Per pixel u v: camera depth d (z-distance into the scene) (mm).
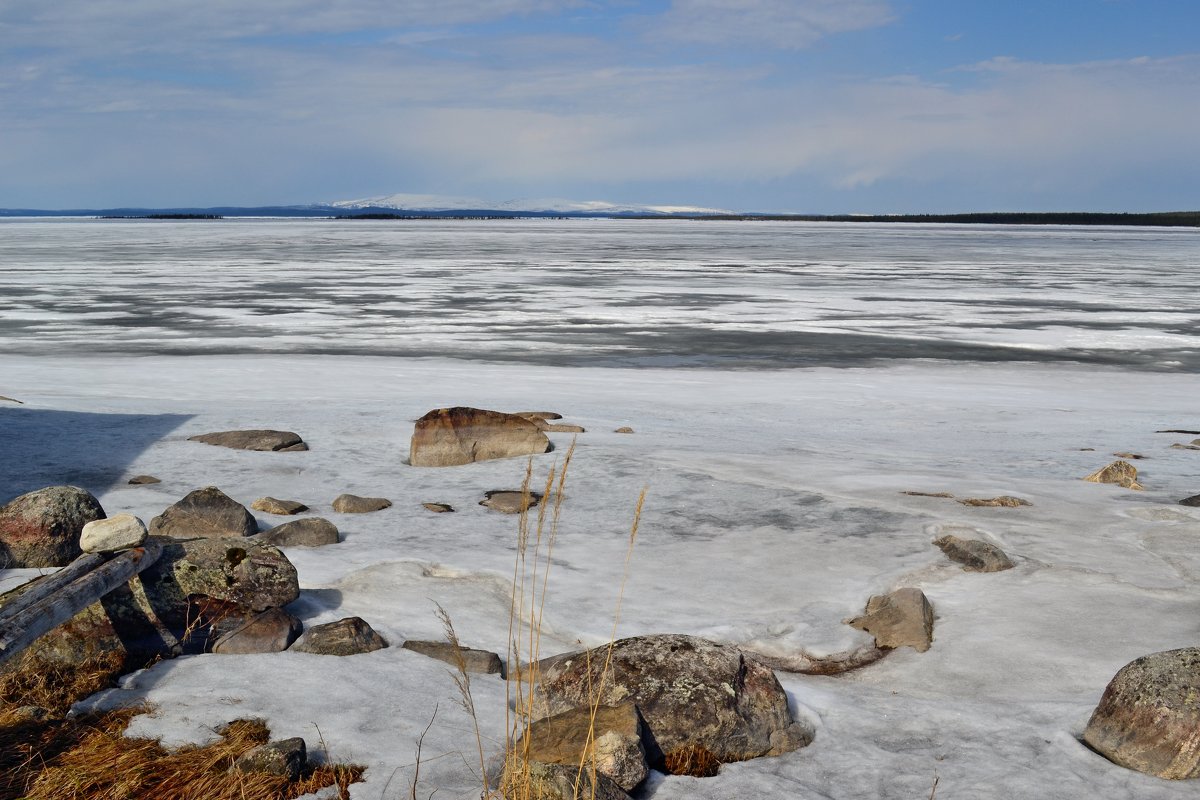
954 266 63094
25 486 9156
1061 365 23328
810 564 7176
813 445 12742
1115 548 7562
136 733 4254
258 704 4551
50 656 4812
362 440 11789
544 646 5629
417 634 5695
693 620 6023
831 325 30625
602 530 8070
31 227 165875
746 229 187500
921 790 3861
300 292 40438
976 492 9445
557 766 3580
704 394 17938
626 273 53531
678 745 4156
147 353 23047
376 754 4090
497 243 97250
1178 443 13680
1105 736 4203
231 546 5793
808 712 4590
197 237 110750
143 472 9914
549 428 12648
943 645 5789
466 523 8305
